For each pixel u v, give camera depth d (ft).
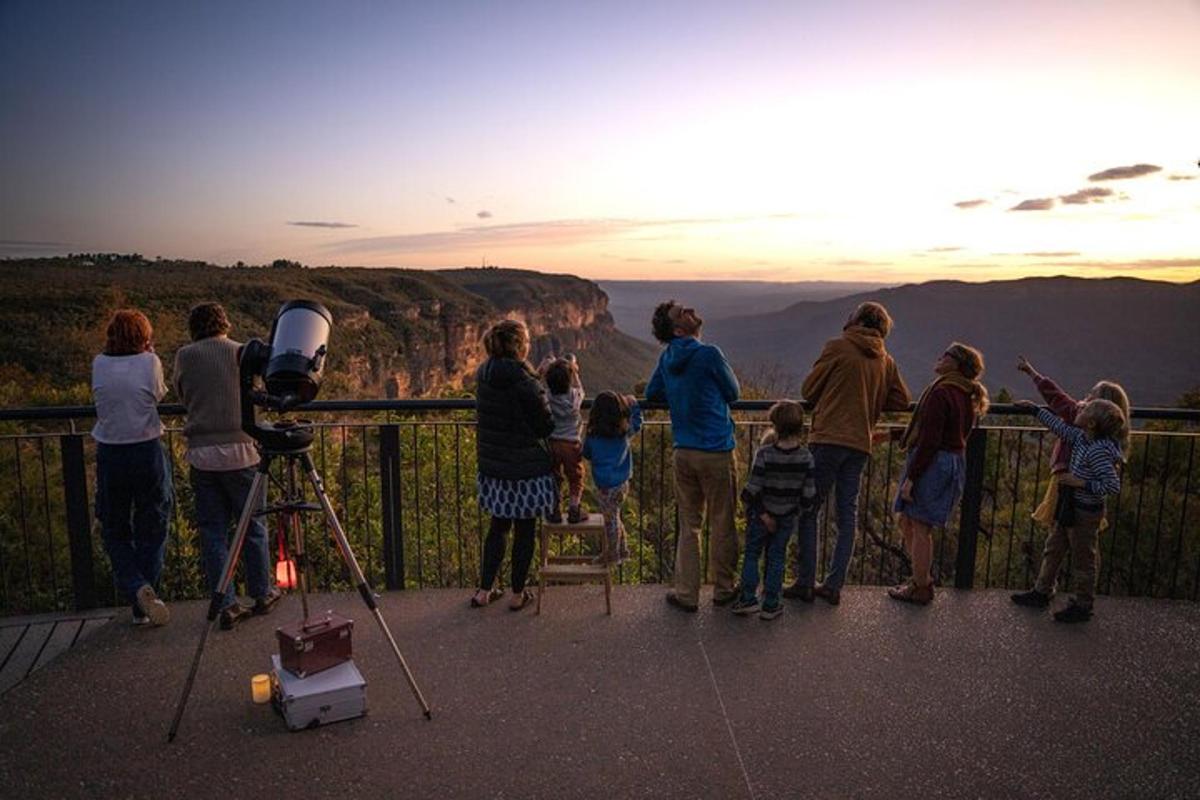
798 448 12.94
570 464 13.51
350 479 26.27
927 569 13.89
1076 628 13.14
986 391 13.62
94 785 8.81
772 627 13.06
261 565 13.42
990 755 9.50
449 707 10.48
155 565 13.46
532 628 12.96
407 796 8.62
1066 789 8.88
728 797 8.63
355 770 9.10
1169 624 13.32
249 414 10.60
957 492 13.73
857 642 12.51
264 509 10.49
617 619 13.35
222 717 10.25
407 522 29.14
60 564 24.49
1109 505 27.30
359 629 12.91
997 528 30.40
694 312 13.97
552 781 8.89
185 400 12.87
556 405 13.50
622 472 13.75
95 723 10.09
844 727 10.05
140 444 12.72
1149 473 27.71
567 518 13.76
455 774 9.01
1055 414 13.67
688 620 13.33
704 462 13.52
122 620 13.33
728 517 13.83
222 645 12.35
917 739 9.80
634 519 32.04
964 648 12.34
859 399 13.70
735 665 11.69
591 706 10.50
